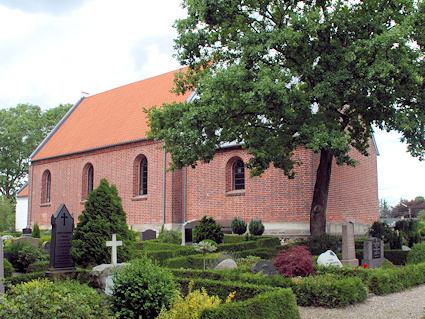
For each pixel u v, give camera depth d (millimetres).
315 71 15188
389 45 13430
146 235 21719
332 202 22172
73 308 6160
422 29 14859
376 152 28375
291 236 20781
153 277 7676
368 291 10539
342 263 14273
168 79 31344
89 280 9609
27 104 55219
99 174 29219
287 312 7090
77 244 10742
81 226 10977
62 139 34562
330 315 8625
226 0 15188
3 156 51750
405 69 13891
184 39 16484
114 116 31703
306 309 9117
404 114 14922
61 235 11188
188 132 14508
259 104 13773
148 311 7402
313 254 16828
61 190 32406
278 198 21719
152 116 16594
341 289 9266
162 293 7508
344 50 14641
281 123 15641
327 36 15086
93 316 6402
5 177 52062
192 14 16203
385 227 19469
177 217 24844
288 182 21469
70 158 31797
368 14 14930
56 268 10992
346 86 14531
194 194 24906
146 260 8266
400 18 14875
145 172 26906
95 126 32375
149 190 25812
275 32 14422
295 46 14789
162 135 16062
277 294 7168
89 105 36906
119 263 10352
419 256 13883
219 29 16500
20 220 43969
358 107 16094
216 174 24234
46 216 33688
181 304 6773
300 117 15125
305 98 15422
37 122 54406
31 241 16625
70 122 36594
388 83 14086
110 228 10898
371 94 14891
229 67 14344
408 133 15594
